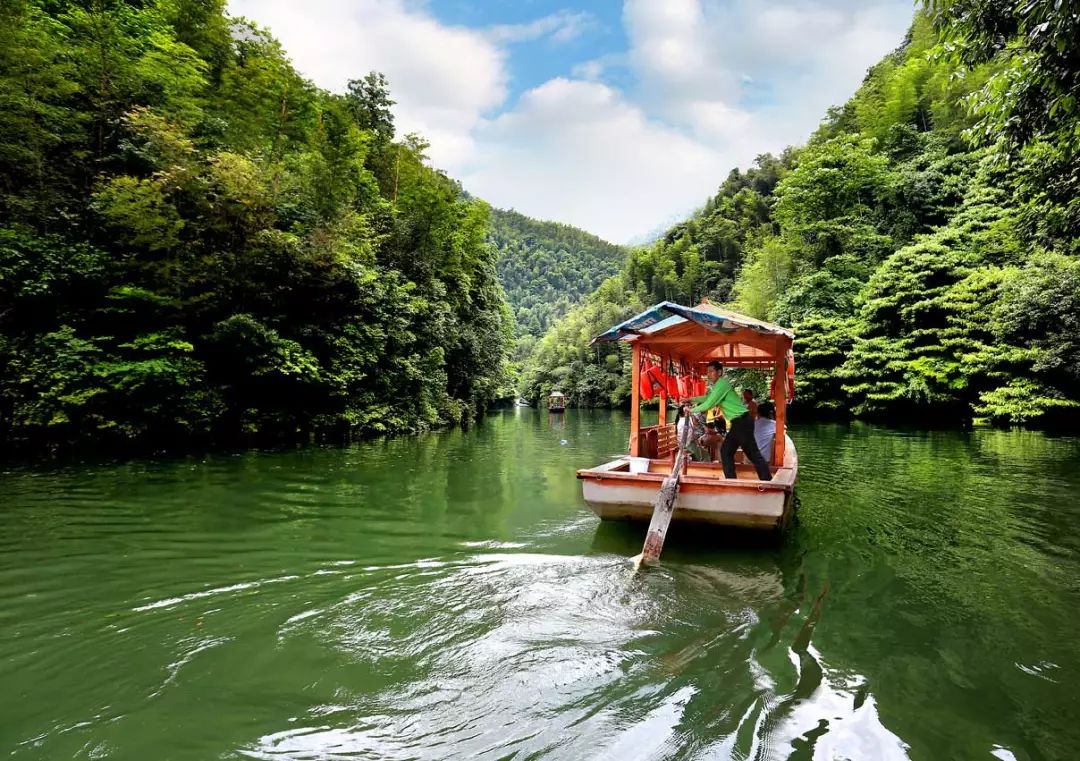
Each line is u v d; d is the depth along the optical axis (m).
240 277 13.90
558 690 3.09
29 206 11.60
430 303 21.75
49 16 13.43
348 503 7.86
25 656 3.43
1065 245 8.37
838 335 24.44
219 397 13.12
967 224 22.56
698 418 8.10
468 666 3.34
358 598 4.40
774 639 3.78
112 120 13.21
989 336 19.97
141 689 3.06
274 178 15.47
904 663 3.46
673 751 2.57
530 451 15.06
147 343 11.94
